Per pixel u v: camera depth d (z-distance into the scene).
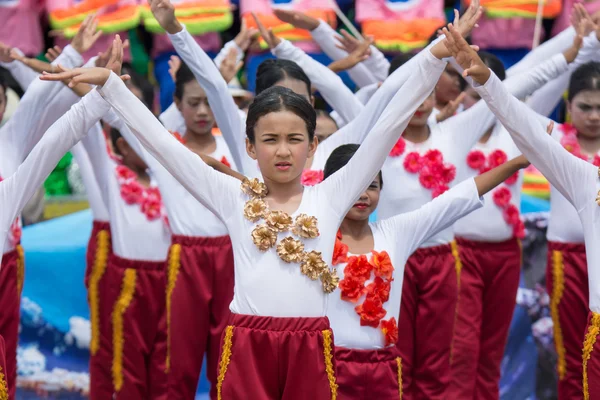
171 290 13.04
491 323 13.62
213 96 12.08
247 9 17.59
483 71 9.48
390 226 10.74
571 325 12.96
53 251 15.17
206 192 9.48
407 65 11.85
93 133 13.63
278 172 9.27
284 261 9.26
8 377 12.12
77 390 14.89
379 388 10.66
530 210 15.41
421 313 12.55
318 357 9.28
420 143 12.72
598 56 13.54
